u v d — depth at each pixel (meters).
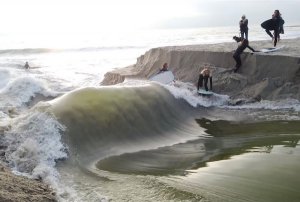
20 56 39.66
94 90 11.54
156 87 13.27
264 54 15.80
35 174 7.87
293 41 20.92
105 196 6.95
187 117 12.88
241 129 11.61
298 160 8.55
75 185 7.48
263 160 8.61
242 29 18.08
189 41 52.78
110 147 9.77
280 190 7.05
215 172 8.01
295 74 14.59
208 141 10.57
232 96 15.07
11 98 14.59
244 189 7.11
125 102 11.60
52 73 23.36
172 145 10.31
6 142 9.12
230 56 16.55
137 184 7.49
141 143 10.38
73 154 9.02
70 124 9.76
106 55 38.09
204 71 14.98
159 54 19.27
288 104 13.84
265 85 14.84
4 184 6.59
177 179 7.70
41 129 9.30
